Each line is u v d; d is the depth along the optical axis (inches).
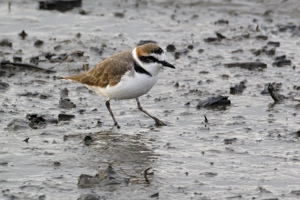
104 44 785.6
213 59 741.9
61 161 484.7
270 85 608.4
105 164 479.2
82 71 706.2
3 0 935.7
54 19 872.9
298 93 634.2
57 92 642.8
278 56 730.2
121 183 443.8
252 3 913.5
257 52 754.8
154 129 550.9
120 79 536.4
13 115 578.6
